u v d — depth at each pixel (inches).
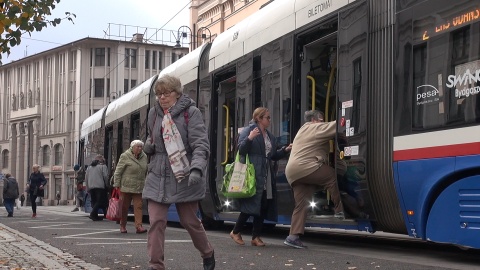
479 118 257.3
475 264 293.1
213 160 524.7
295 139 362.9
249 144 372.2
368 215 327.6
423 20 293.1
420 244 403.5
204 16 1684.3
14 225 674.8
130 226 661.3
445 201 273.9
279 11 429.7
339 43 354.3
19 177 3196.4
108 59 2913.4
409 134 295.4
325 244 413.4
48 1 324.5
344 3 353.1
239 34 491.8
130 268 301.9
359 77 335.0
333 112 380.5
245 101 469.4
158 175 244.7
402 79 303.3
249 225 577.3
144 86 755.4
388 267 282.7
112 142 895.7
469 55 264.2
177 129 242.7
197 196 243.1
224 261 317.4
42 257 350.6
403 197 299.7
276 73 424.5
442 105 277.3
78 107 2888.8
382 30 321.4
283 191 410.6
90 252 374.9
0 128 3390.7
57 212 1300.4
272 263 307.0
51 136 2999.5
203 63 564.1
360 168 329.4
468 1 267.0
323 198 384.8
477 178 259.3
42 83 3100.4
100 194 796.6
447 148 272.4
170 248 386.9
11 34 322.3
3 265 322.7
